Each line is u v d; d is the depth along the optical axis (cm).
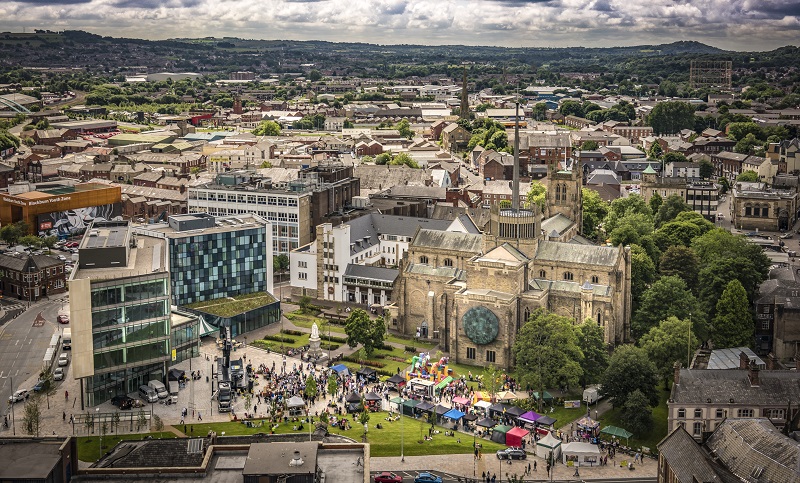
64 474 13888
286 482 13312
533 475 19175
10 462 13525
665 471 17775
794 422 18975
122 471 14362
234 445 15200
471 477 18950
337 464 14675
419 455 19912
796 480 15612
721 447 17862
